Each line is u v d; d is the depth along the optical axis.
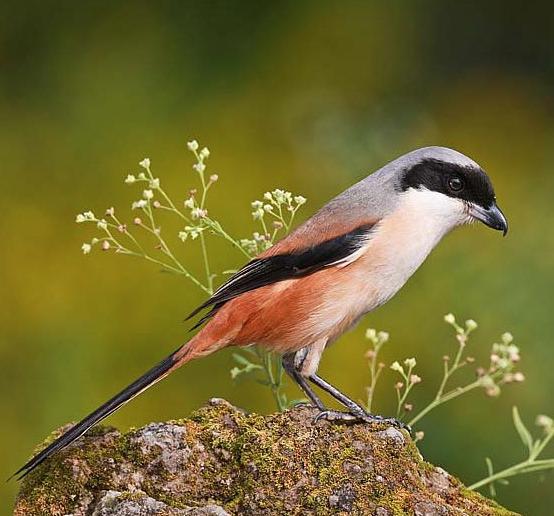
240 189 13.64
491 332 12.76
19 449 12.02
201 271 12.71
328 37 15.70
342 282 7.82
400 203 8.06
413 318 12.97
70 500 6.53
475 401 12.34
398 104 15.84
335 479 6.45
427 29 16.78
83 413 12.13
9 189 13.68
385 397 12.45
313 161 14.45
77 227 13.30
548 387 12.34
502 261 13.31
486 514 6.61
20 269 12.95
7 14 15.05
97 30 15.13
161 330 12.52
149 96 14.68
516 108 16.67
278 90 15.21
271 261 7.80
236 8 15.45
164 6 15.30
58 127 14.36
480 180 8.20
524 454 11.98
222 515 6.16
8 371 12.43
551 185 15.27
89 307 12.66
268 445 6.61
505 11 17.98
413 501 6.39
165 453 6.66
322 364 12.35
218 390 12.19
